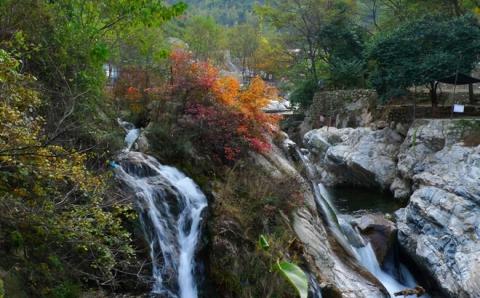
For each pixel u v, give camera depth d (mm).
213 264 7754
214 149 10227
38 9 7215
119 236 5676
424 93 22766
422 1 25016
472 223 10586
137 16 7648
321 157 21750
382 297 8977
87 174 5551
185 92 10445
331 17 29297
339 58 28047
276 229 8594
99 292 6152
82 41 7992
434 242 11188
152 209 7535
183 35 41375
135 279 6672
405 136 18031
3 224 5016
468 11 23188
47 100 6859
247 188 9383
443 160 14547
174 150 9516
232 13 89375
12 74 4453
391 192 17250
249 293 7309
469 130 14727
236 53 50781
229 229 8133
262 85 11672
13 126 4410
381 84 20578
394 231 12594
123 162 8078
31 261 5258
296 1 30203
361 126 22000
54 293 5297
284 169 11172
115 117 10672
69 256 5867
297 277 2234
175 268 7344
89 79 7910
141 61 15117
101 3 8180
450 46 18281
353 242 11906
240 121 10742
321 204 12500
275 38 35469
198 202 8562
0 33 6465
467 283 9461
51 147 4871
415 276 12156
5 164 4895
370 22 40469
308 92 30391
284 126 29828
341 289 8570
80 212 5012
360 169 18234
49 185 5379
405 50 18859
